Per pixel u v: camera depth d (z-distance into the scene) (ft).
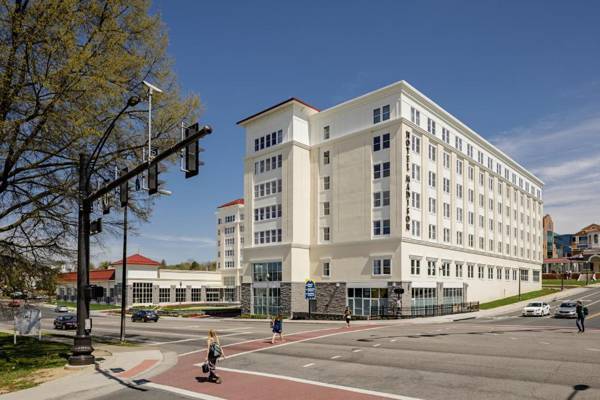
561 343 70.38
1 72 55.72
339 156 160.45
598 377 44.83
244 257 179.83
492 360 55.21
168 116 79.15
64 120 59.00
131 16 69.10
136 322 153.79
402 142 143.13
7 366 59.98
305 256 164.55
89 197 57.82
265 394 42.16
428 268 151.53
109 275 279.90
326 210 163.63
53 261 68.85
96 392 44.75
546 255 433.89
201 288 299.38
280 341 82.23
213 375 48.21
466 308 164.86
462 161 181.68
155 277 274.98
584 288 264.31
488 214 203.72
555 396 38.24
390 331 96.32
